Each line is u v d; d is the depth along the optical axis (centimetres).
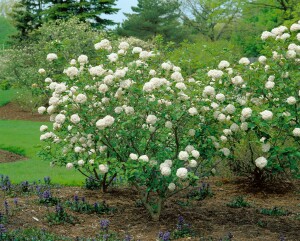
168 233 476
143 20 3847
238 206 643
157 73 573
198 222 557
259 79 528
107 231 514
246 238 499
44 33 2209
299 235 515
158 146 554
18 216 552
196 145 551
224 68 539
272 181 759
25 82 2162
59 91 536
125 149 556
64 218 549
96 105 559
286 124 507
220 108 533
